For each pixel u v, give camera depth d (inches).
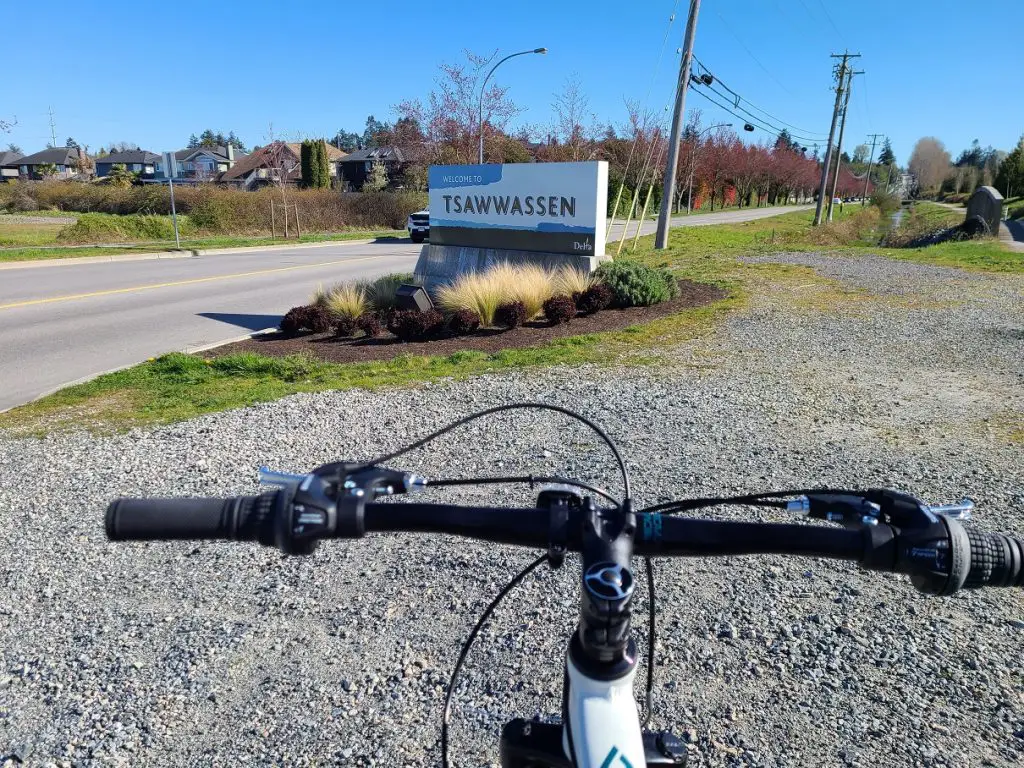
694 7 949.2
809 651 140.3
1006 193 2861.7
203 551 189.6
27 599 169.3
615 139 2031.3
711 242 1338.6
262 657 143.9
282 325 510.0
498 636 147.3
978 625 148.9
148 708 129.8
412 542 189.8
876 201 3516.2
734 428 275.0
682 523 54.8
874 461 238.2
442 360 411.8
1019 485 215.9
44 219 1850.4
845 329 475.2
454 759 114.7
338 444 270.7
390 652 143.7
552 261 606.2
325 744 119.4
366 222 1865.2
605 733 50.4
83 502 223.3
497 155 1653.5
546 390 337.4
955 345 425.1
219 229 1572.3
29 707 131.3
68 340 484.4
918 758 113.1
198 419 304.7
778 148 3922.2
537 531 54.3
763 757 113.7
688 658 138.3
